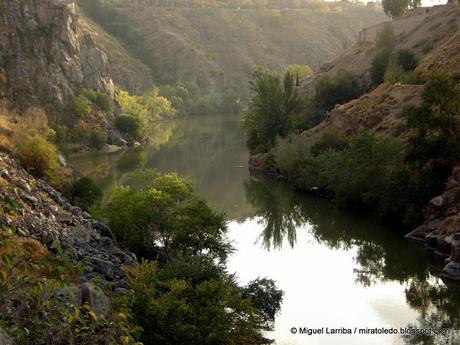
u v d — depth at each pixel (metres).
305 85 92.81
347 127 58.62
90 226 25.33
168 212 27.89
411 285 28.31
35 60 83.31
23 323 9.45
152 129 111.25
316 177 51.28
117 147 86.00
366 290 27.52
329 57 193.62
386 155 43.31
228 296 17.47
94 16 168.25
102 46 135.12
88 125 84.88
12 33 81.69
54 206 25.23
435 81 37.38
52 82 84.88
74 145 80.50
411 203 37.19
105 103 93.38
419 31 81.81
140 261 25.89
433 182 36.56
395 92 57.44
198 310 16.69
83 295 13.79
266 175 61.44
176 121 127.44
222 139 95.12
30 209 23.05
